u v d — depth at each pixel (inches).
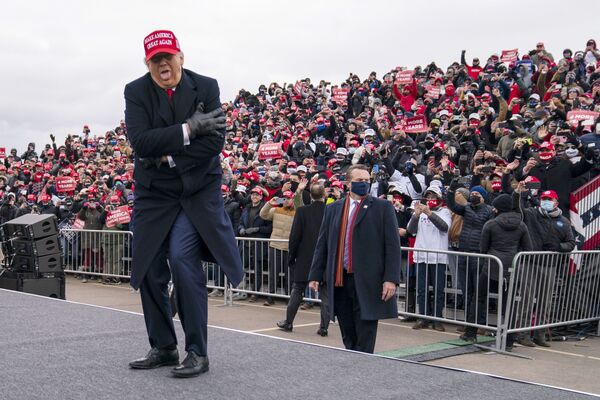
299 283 330.3
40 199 658.2
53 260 323.6
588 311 334.0
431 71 792.9
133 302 412.8
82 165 789.2
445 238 339.6
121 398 106.4
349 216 205.9
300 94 884.0
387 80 772.6
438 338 321.4
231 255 127.0
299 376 121.0
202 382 116.9
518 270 296.7
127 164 676.1
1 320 168.6
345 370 125.3
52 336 150.0
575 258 325.4
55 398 105.3
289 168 527.2
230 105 984.9
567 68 615.2
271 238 403.9
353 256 200.4
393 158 476.1
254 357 135.3
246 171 548.1
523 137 461.7
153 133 120.7
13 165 845.8
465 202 346.9
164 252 130.3
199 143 123.5
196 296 123.3
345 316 211.0
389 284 197.2
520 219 305.3
